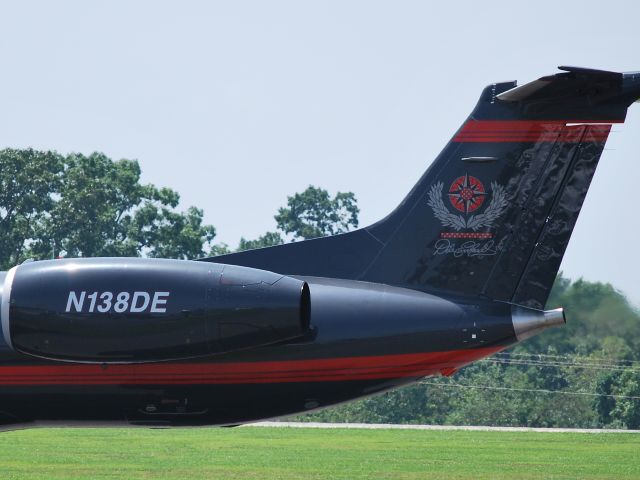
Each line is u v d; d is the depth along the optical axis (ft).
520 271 209.56
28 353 206.49
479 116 212.23
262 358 207.31
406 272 213.87
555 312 207.00
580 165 208.03
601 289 509.35
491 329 206.49
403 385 210.59
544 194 209.26
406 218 214.90
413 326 207.21
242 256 220.43
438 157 214.28
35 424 220.64
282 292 201.46
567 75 196.13
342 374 208.23
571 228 208.33
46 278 206.08
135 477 277.44
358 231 217.15
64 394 212.64
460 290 211.20
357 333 207.10
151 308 201.87
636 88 199.41
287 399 209.46
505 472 289.12
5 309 206.08
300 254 218.79
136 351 203.00
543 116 208.74
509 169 210.38
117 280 204.13
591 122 206.49
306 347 207.10
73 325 203.10
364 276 215.51
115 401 211.82
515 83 211.82
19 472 287.28
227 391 208.85
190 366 207.82
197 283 202.69
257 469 294.46
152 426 216.33
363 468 297.12
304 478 274.77
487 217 211.20
